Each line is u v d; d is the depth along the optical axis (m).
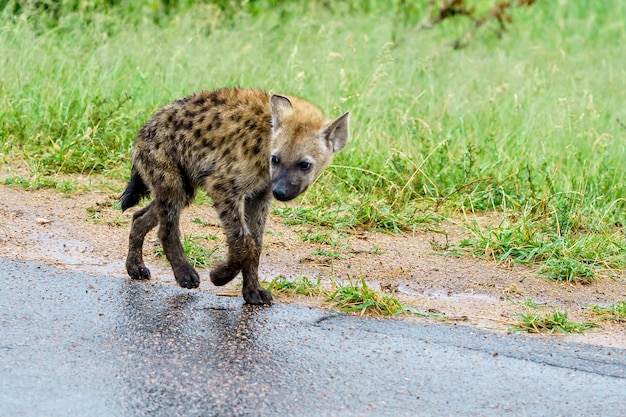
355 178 13.81
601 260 11.21
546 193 13.20
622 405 7.22
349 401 7.08
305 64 16.98
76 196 12.59
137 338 8.04
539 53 19.94
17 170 13.43
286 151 9.41
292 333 8.38
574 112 16.16
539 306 9.72
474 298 9.91
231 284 9.88
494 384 7.51
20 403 6.73
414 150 14.45
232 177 9.31
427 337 8.48
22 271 9.55
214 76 16.28
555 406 7.16
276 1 20.31
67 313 8.52
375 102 15.80
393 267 10.79
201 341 8.05
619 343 8.66
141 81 15.77
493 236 12.01
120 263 10.34
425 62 17.20
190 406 6.84
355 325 8.70
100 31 17.70
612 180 14.08
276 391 7.17
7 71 15.68
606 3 24.91
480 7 22.36
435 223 12.71
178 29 17.86
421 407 7.04
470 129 15.66
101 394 6.95
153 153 9.60
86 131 14.12
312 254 11.03
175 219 9.66
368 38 17.80
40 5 18.09
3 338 7.84
